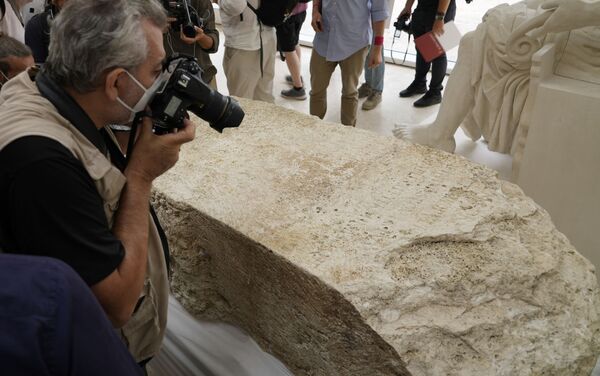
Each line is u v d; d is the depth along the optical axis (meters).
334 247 1.06
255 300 1.21
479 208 1.17
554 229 1.21
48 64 0.75
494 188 1.25
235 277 1.24
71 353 0.50
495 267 1.05
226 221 1.15
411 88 3.56
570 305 1.07
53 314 0.49
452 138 2.64
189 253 1.30
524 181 2.21
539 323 1.03
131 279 0.78
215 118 0.91
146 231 0.84
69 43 0.71
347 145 1.43
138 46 0.73
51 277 0.51
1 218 0.72
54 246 0.70
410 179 1.27
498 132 2.40
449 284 1.01
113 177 0.79
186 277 1.33
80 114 0.77
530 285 1.05
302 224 1.13
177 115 0.85
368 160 1.35
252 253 1.12
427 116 3.34
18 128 0.70
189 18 2.07
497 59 2.27
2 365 0.45
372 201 1.20
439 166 1.32
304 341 1.12
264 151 1.42
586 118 1.93
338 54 2.66
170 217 1.29
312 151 1.41
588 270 1.14
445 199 1.20
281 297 1.11
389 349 0.93
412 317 0.97
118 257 0.76
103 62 0.71
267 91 2.89
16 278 0.50
